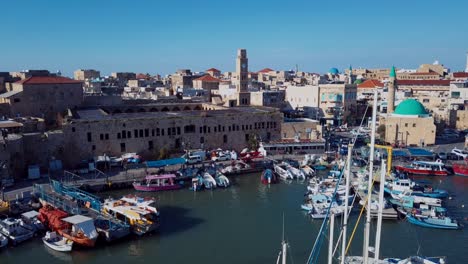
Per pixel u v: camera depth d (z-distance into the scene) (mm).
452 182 92500
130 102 148875
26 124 100438
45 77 124875
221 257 56625
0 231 61219
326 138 125188
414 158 109000
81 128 99438
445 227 65688
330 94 165625
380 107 166750
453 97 167750
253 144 117188
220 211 74688
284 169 98688
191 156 104062
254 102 169000
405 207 72625
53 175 91188
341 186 81375
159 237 63125
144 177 90938
